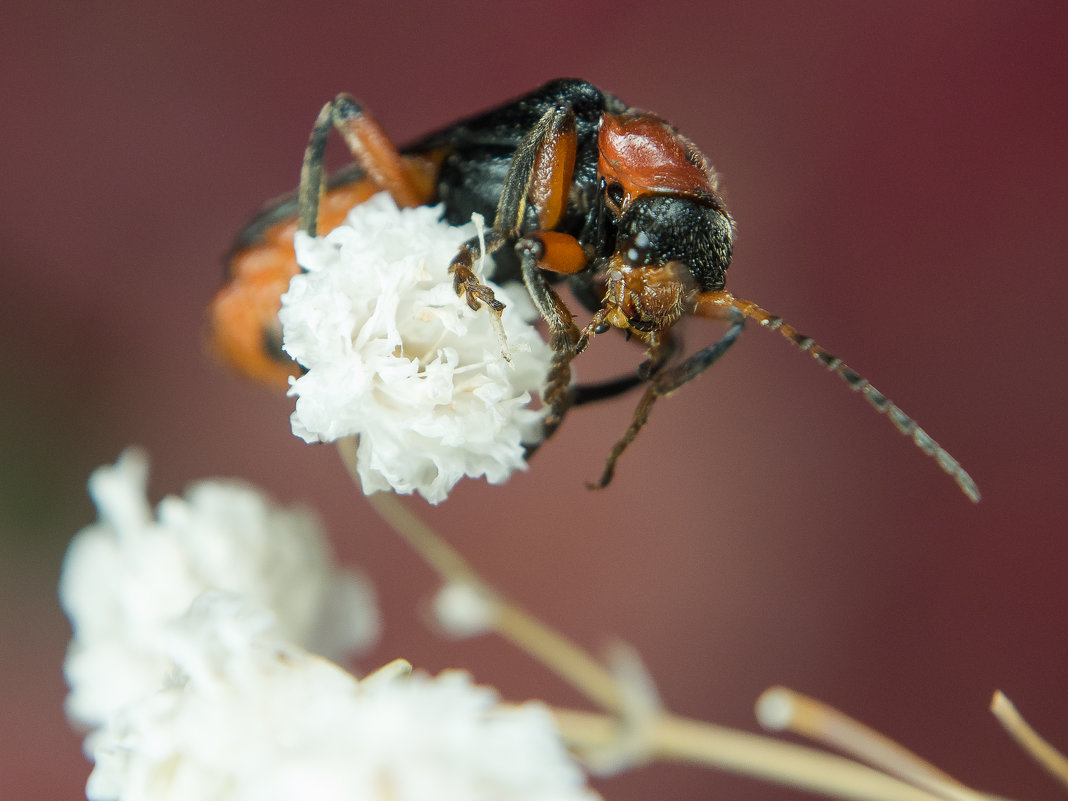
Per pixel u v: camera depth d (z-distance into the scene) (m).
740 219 0.11
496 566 0.10
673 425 0.11
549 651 0.06
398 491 0.05
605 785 0.10
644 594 0.10
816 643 0.10
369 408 0.05
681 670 0.10
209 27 0.11
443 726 0.05
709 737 0.05
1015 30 0.11
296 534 0.06
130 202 0.11
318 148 0.06
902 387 0.11
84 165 0.11
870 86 0.11
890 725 0.10
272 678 0.05
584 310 0.06
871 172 0.11
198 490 0.06
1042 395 0.10
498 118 0.06
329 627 0.06
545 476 0.11
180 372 0.10
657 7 0.12
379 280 0.05
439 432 0.05
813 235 0.11
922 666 0.10
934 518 0.10
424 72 0.12
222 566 0.06
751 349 0.11
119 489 0.06
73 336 0.10
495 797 0.05
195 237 0.11
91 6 0.11
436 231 0.05
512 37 0.12
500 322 0.05
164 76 0.11
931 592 0.10
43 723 0.09
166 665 0.06
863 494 0.10
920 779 0.05
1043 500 0.10
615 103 0.06
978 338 0.11
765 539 0.10
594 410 0.11
